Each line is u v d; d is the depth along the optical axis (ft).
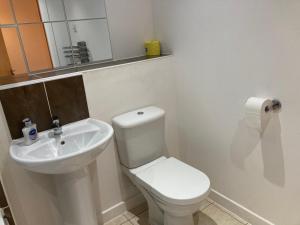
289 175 4.91
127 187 6.73
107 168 6.25
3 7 4.99
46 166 4.03
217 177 6.57
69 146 5.08
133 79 6.16
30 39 5.35
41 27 5.42
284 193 5.11
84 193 5.10
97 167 6.08
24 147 4.71
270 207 5.48
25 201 5.32
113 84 5.88
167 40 6.76
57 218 5.85
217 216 6.36
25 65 5.42
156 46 6.82
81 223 5.25
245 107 4.87
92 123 5.50
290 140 4.69
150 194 5.68
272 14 4.36
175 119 7.23
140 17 6.84
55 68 5.76
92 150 4.28
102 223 6.45
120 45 6.68
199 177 5.36
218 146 6.26
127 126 5.66
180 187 5.11
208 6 5.40
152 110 6.26
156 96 6.68
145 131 6.00
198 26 5.76
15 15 5.11
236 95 5.42
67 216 5.28
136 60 6.39
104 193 6.36
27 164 4.03
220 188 6.60
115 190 6.54
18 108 4.84
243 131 5.52
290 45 4.25
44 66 5.63
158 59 6.48
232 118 5.67
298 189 4.84
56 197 5.68
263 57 4.70
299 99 4.38
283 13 4.21
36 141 4.88
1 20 5.01
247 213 6.02
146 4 6.86
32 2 5.24
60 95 5.24
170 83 6.87
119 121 5.81
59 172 4.32
